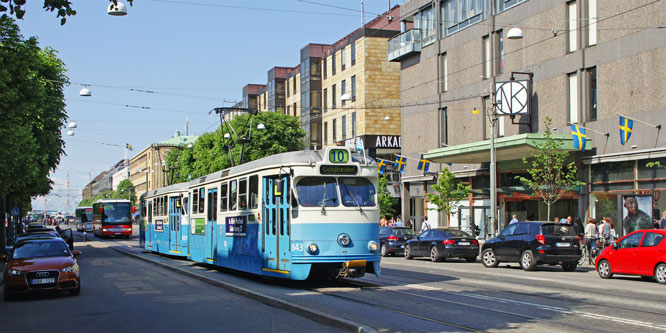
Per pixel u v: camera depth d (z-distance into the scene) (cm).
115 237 6456
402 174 4338
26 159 2556
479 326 992
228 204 1964
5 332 1091
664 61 2467
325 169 1562
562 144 2739
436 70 3922
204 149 6234
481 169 3597
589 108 2838
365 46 5444
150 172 12675
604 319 1053
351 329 956
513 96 3081
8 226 4997
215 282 1747
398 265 2438
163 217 2961
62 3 1077
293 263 1516
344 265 1534
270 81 7444
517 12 3244
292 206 1537
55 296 1623
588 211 2827
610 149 2700
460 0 3734
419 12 4131
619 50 2669
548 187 2697
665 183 2455
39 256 1659
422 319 1068
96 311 1319
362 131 5441
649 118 2523
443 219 3922
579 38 2867
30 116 2730
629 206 2419
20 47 1817
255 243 1714
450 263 2630
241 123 5584
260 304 1326
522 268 2250
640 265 1772
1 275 2420
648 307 1198
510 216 3381
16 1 1085
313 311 1102
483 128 3497
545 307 1198
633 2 2608
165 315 1220
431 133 3978
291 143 5678
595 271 2233
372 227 1587
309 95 6316
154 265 2630
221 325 1075
